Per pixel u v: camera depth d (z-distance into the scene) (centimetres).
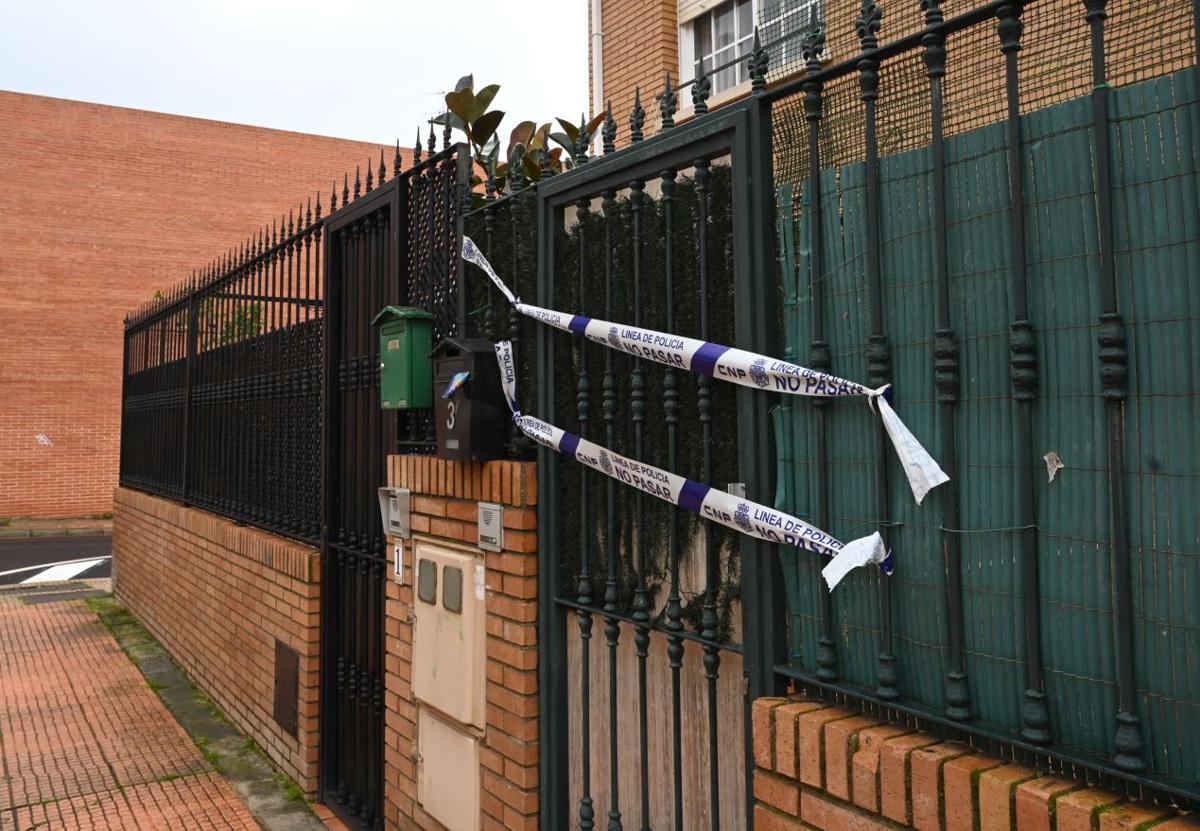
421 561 371
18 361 1842
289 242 544
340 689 464
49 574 1280
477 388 330
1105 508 162
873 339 200
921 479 186
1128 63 167
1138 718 156
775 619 225
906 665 197
